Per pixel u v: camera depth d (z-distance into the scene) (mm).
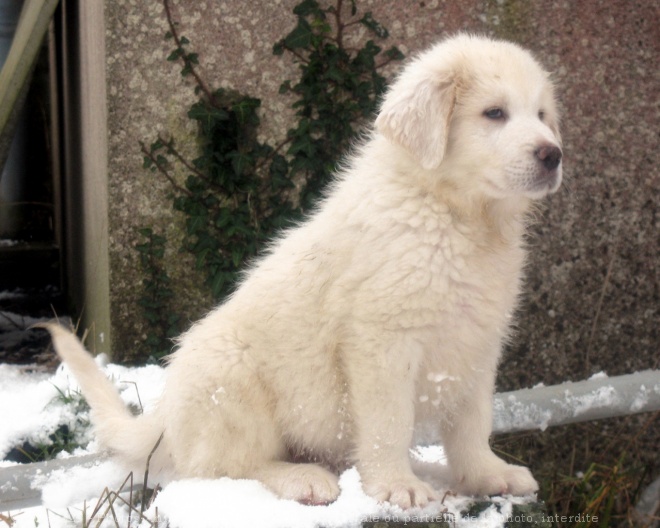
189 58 2299
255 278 1812
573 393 2104
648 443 2500
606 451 2443
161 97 2303
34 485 1897
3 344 2814
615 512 2410
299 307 1744
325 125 2346
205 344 1785
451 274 1688
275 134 2348
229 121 2322
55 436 2098
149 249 2322
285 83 2336
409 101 1732
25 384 2348
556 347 2482
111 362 2332
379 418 1696
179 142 2316
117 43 2273
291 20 2328
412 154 1716
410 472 1718
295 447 1805
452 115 1739
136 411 2096
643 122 2465
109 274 2318
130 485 1831
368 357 1695
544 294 2465
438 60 1763
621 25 2434
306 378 1748
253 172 2348
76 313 3002
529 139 1708
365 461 1711
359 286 1702
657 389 2131
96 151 2438
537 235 2400
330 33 2344
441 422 1788
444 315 1694
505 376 2469
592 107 2441
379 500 1686
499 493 1745
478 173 1722
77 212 2965
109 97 2285
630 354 2512
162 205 2326
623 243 2486
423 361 1717
